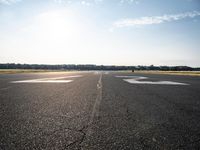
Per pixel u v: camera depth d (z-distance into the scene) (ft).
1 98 18.42
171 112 13.16
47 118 11.20
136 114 12.49
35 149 6.95
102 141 7.76
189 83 40.11
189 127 9.79
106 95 21.26
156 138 8.18
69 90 25.66
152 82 42.11
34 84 34.35
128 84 36.37
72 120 10.85
